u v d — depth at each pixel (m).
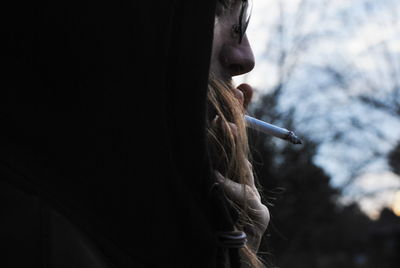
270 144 8.64
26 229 0.63
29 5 0.64
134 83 0.70
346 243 18.17
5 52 0.65
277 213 9.40
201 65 0.76
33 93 0.66
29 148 0.68
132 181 0.71
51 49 0.65
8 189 0.65
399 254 18.08
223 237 0.81
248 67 1.18
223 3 1.15
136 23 0.70
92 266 0.66
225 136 1.09
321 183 10.60
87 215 0.72
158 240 0.74
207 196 0.79
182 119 0.75
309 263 12.67
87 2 0.67
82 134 0.68
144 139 0.71
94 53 0.67
